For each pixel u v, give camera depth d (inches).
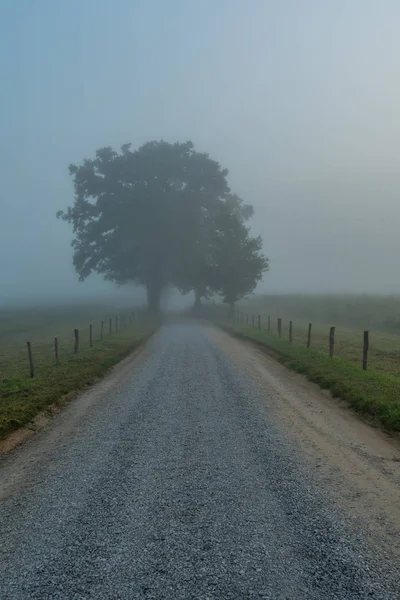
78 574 173.0
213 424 378.6
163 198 2247.8
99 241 2320.4
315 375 570.3
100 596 159.6
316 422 382.0
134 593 160.9
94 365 690.2
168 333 1358.3
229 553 184.7
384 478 263.1
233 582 165.6
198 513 221.1
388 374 565.9
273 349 866.1
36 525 213.6
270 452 309.0
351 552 184.4
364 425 373.7
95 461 300.2
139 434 356.8
